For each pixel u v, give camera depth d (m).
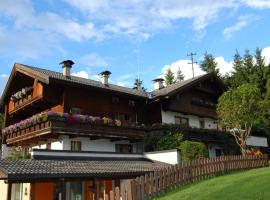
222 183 14.72
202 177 17.80
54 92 24.28
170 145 25.80
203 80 33.16
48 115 21.91
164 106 29.75
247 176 15.48
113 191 13.20
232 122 26.52
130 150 27.75
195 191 13.92
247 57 52.16
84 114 25.06
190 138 29.03
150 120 30.47
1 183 21.16
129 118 28.78
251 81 48.97
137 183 13.79
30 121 23.98
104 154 22.81
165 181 15.42
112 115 27.20
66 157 20.75
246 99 26.41
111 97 27.47
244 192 12.19
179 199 13.02
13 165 15.81
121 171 17.75
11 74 27.44
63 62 26.78
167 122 30.17
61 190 15.16
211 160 18.88
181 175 16.52
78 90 25.05
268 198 11.05
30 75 24.45
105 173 16.86
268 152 39.75
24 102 26.47
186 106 31.52
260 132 40.22
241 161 21.34
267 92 43.75
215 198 12.09
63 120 22.34
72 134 22.73
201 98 34.34
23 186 19.56
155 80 35.62
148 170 19.27
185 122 32.31
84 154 21.67
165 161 24.14
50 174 14.83
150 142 27.09
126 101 28.67
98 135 24.06
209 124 35.19
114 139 26.22
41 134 22.48
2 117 37.44
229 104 26.52
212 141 31.58
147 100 29.47
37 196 18.88
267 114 38.78
